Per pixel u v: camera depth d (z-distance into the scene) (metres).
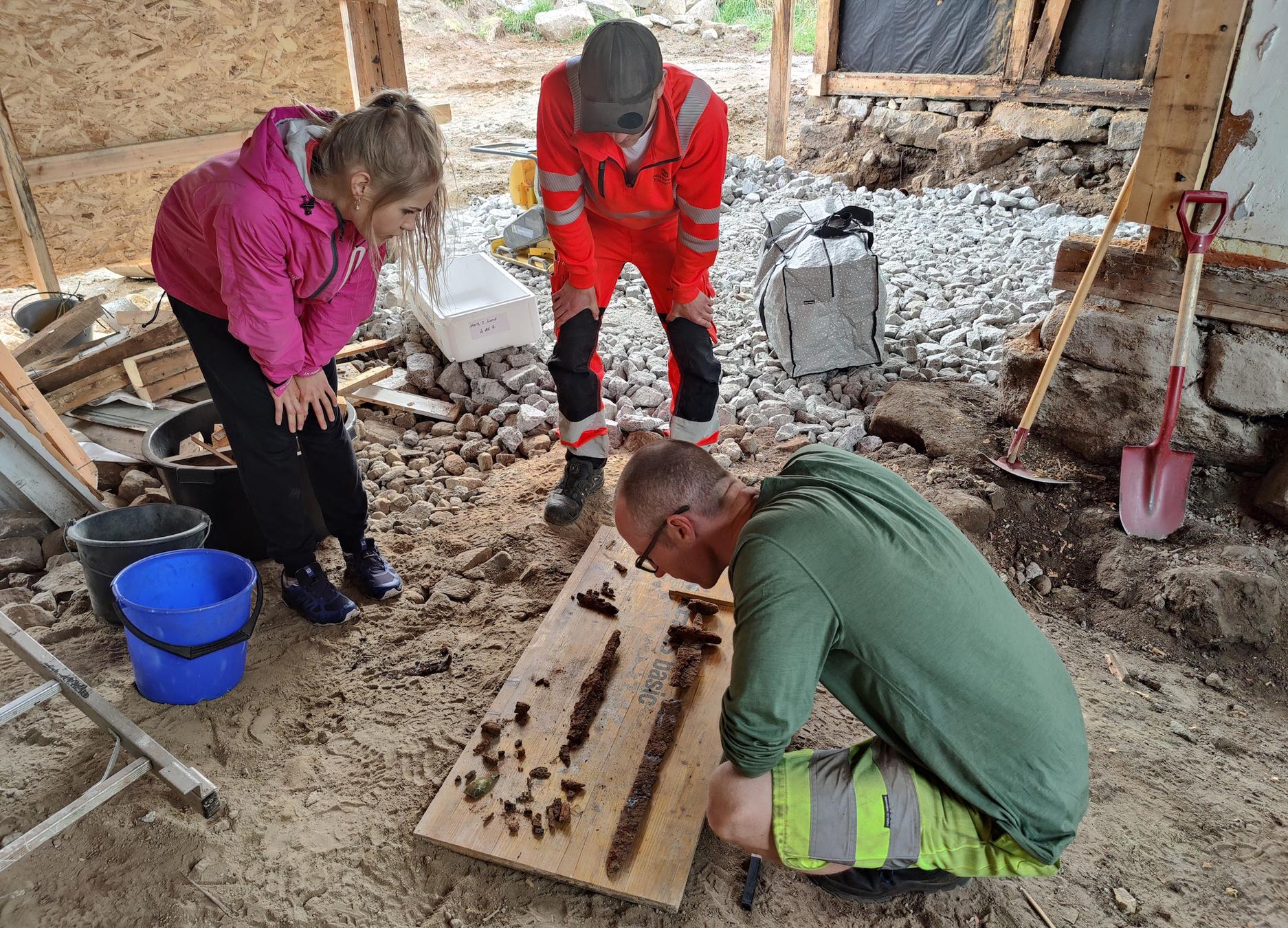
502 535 3.28
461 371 4.34
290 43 5.20
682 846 2.04
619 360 4.50
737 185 7.23
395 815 2.22
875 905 2.01
